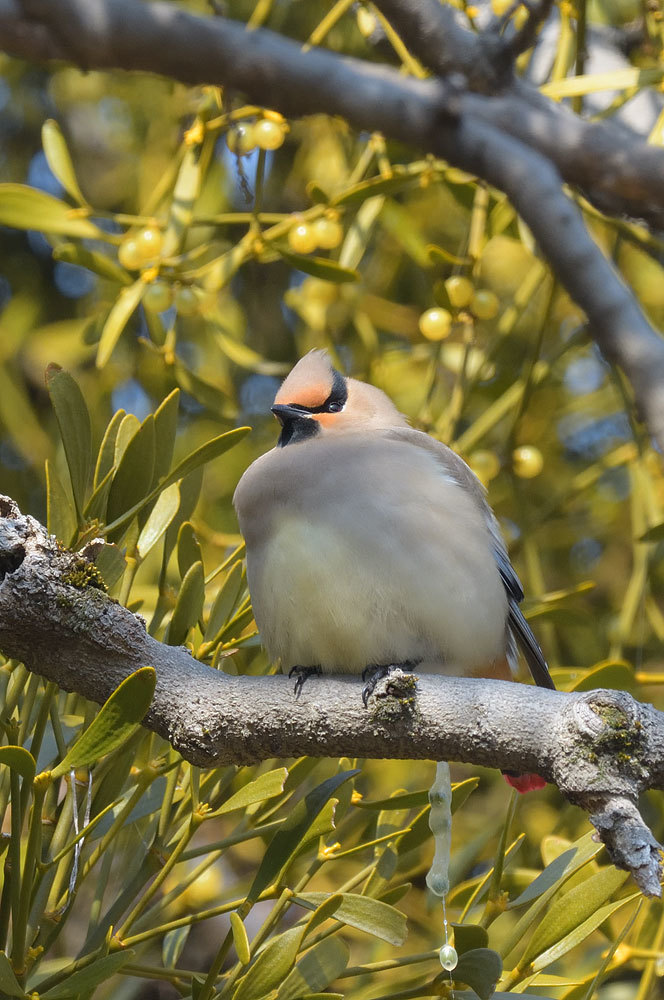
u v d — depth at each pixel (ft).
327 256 33.63
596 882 17.21
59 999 16.21
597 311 17.65
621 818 15.29
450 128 20.21
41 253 36.65
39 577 16.60
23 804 16.01
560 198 18.92
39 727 17.01
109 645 16.87
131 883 17.33
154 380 34.30
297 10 33.76
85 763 15.19
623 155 21.52
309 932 16.11
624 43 31.65
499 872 17.93
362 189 26.96
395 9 21.15
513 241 33.24
